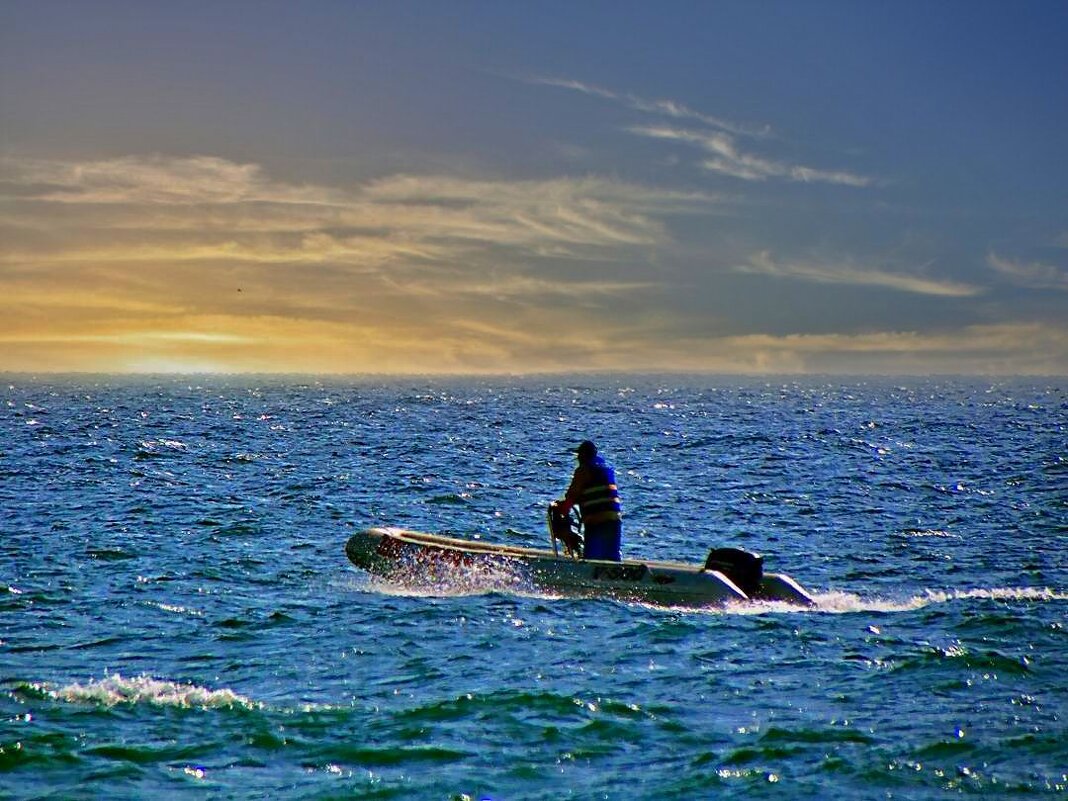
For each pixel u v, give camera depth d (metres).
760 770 10.09
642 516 27.06
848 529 24.94
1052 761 10.26
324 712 11.38
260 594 17.06
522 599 16.64
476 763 10.20
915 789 9.73
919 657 13.50
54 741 10.45
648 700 11.90
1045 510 27.95
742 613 15.92
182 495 29.38
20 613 15.58
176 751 10.34
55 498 28.33
